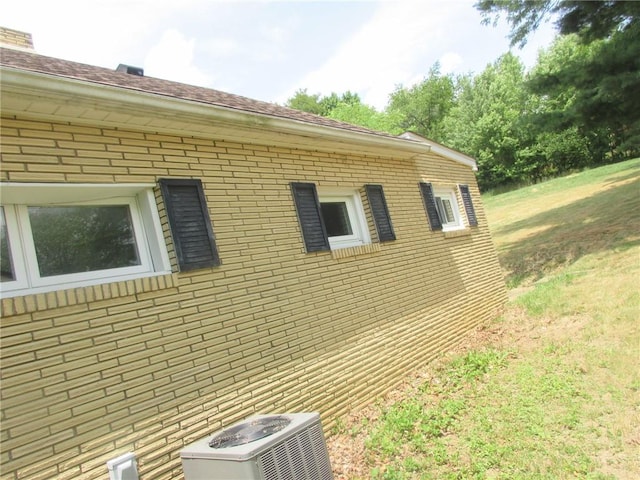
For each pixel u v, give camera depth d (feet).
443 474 11.94
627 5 34.22
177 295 11.96
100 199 11.80
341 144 18.98
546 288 32.89
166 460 10.62
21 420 8.62
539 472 11.55
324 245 17.29
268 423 9.69
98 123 11.30
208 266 12.84
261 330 13.93
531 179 119.34
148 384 10.75
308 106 156.87
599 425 13.52
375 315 18.93
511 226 67.77
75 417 9.36
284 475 8.35
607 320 22.94
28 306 9.05
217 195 13.87
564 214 62.44
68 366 9.49
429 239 24.70
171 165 12.84
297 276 15.76
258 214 15.03
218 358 12.47
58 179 10.32
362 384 17.12
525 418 14.52
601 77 37.93
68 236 11.00
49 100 9.88
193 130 13.38
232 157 14.78
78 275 10.87
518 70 120.78
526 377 17.88
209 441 9.56
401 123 155.63
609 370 17.21
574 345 20.58
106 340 10.23
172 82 21.36
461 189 30.60
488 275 30.42
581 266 36.47
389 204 22.26
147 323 11.11
